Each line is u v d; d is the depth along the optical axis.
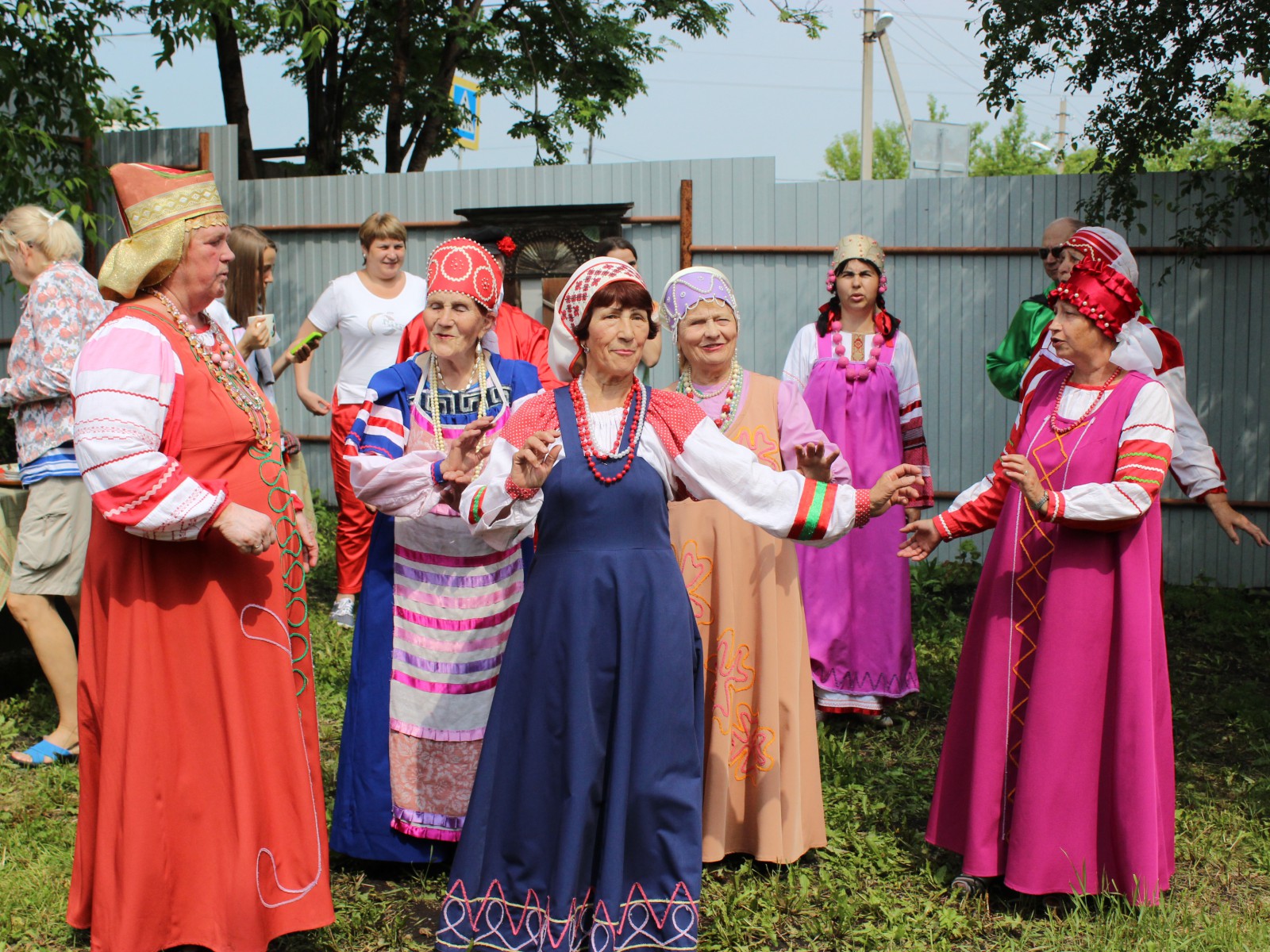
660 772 3.07
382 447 3.67
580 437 3.14
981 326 8.26
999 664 3.55
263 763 3.10
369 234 6.43
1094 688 3.44
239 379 3.23
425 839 3.71
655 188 8.66
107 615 3.04
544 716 3.09
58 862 3.79
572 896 3.01
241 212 9.56
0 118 8.27
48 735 4.99
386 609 3.75
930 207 8.25
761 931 3.39
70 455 4.65
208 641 3.04
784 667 3.74
